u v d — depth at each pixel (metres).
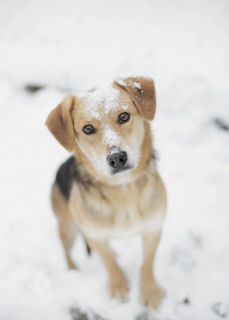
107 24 2.20
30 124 1.67
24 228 1.25
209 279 1.03
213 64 1.73
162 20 2.16
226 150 1.35
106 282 1.07
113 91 0.86
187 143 1.42
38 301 1.04
